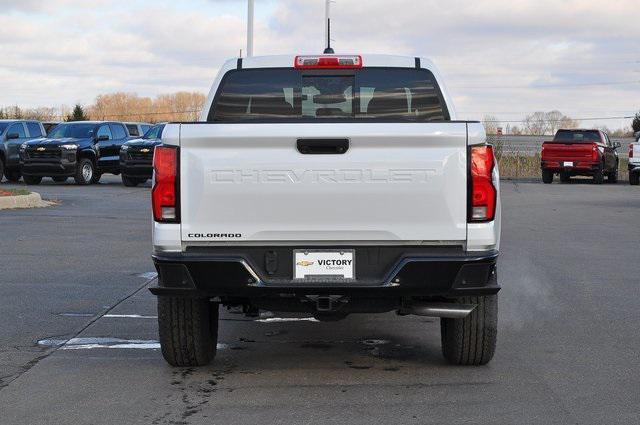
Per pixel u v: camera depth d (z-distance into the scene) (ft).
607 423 17.67
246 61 23.21
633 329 26.86
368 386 20.52
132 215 62.64
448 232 19.29
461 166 19.22
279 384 20.72
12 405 19.02
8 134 100.58
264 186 19.26
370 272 19.47
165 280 19.60
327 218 19.30
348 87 23.06
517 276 37.24
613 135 325.01
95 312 29.32
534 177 139.95
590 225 58.54
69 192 86.79
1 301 31.04
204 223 19.39
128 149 96.73
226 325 27.99
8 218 59.41
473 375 21.48
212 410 18.65
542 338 25.66
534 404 18.98
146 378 21.26
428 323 28.40
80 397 19.63
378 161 19.20
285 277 19.48
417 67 23.16
